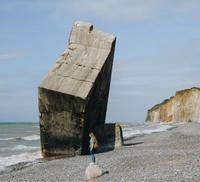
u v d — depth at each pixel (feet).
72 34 117.39
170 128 259.80
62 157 106.11
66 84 104.01
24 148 158.10
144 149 103.96
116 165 76.95
